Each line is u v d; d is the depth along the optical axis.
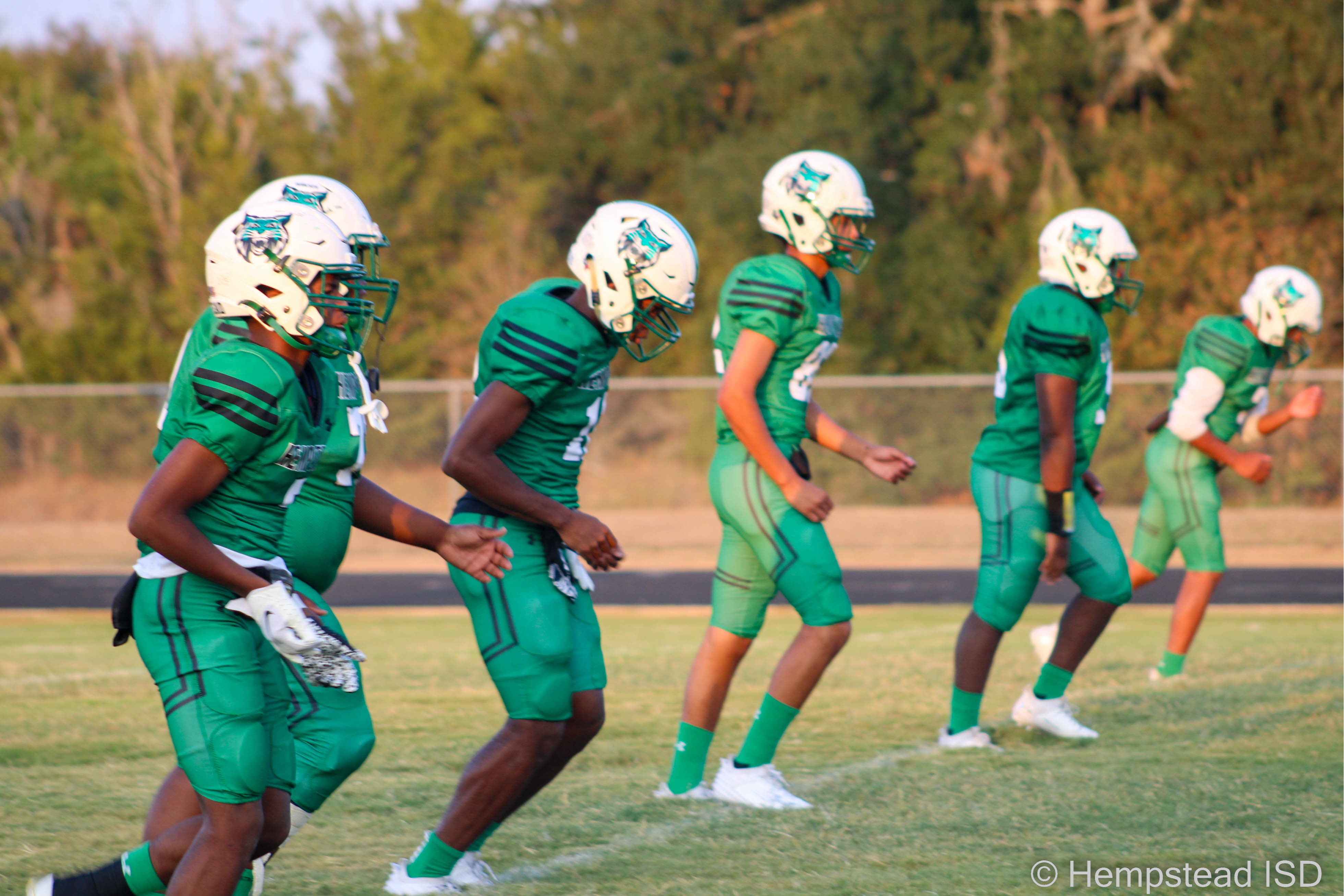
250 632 5.68
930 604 22.02
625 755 10.24
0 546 33.38
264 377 5.45
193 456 5.39
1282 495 35.44
